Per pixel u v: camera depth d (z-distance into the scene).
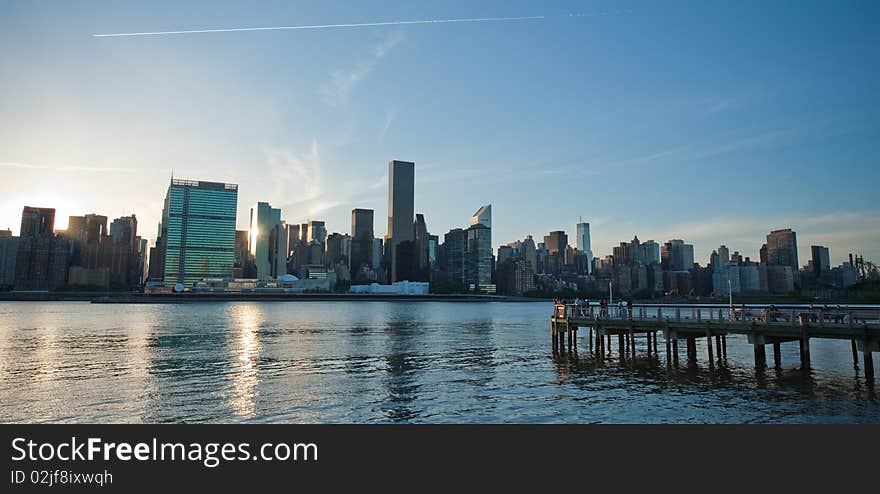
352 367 53.06
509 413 34.53
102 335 88.50
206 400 37.78
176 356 61.00
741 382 42.12
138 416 33.88
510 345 75.00
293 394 39.84
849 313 41.53
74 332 94.62
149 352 64.56
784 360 52.78
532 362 56.22
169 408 35.59
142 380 45.03
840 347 63.28
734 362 51.91
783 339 47.16
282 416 34.00
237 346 72.50
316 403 37.09
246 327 112.94
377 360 58.38
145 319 143.00
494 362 56.53
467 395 39.59
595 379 45.28
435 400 38.03
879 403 34.84
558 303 62.41
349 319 155.88
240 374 48.31
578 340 82.19
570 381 44.59
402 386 42.97
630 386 42.06
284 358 59.75
